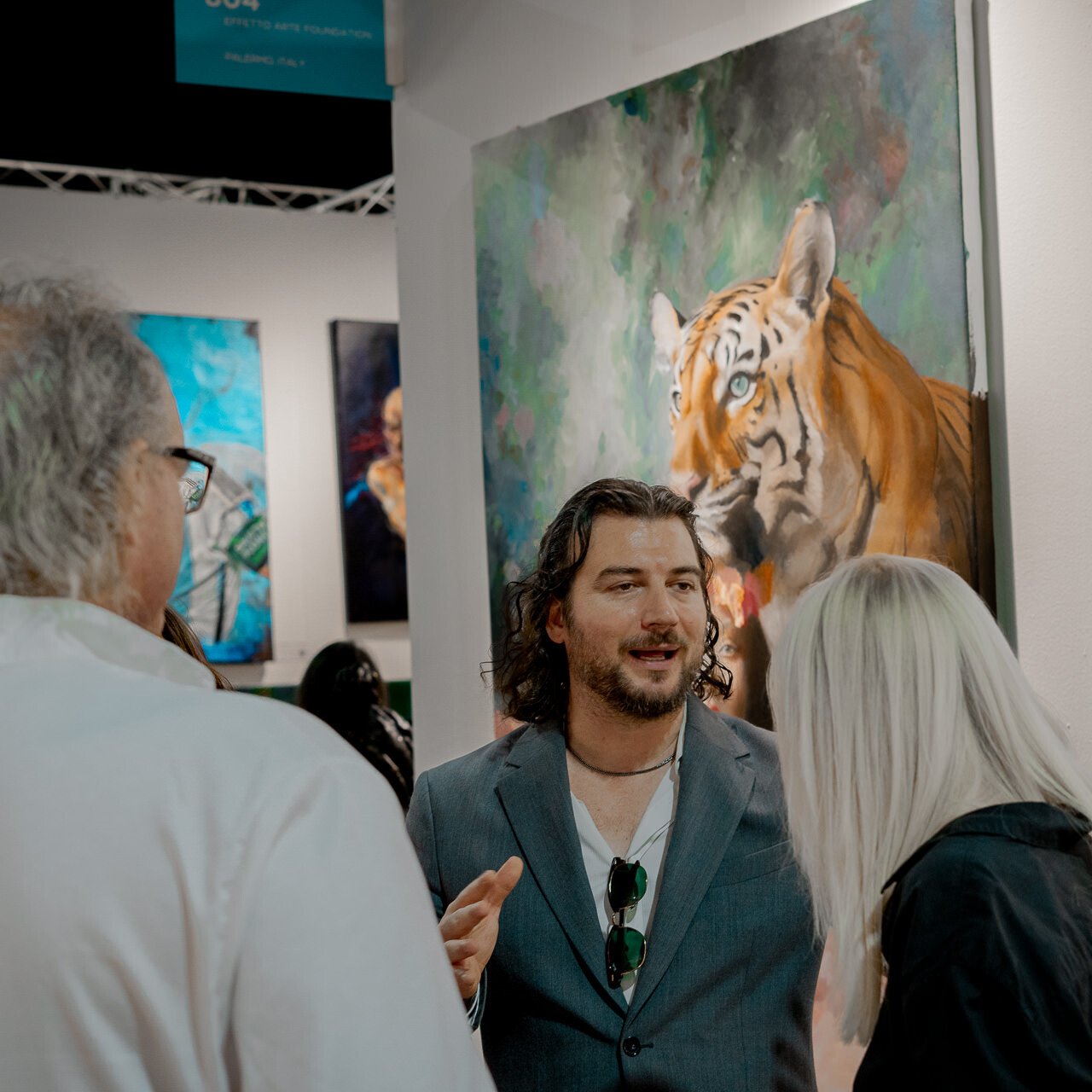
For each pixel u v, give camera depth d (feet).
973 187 6.52
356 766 3.16
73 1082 2.81
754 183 7.61
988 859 4.54
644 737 6.22
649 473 8.37
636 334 8.48
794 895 5.76
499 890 5.03
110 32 15.64
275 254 21.15
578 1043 5.88
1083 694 6.15
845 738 5.25
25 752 3.00
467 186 10.32
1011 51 6.44
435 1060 2.87
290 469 21.12
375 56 11.00
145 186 21.91
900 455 6.73
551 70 9.47
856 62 6.98
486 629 10.11
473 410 10.28
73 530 3.20
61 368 3.24
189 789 2.95
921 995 4.48
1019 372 6.40
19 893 2.86
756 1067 5.71
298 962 2.80
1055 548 6.22
